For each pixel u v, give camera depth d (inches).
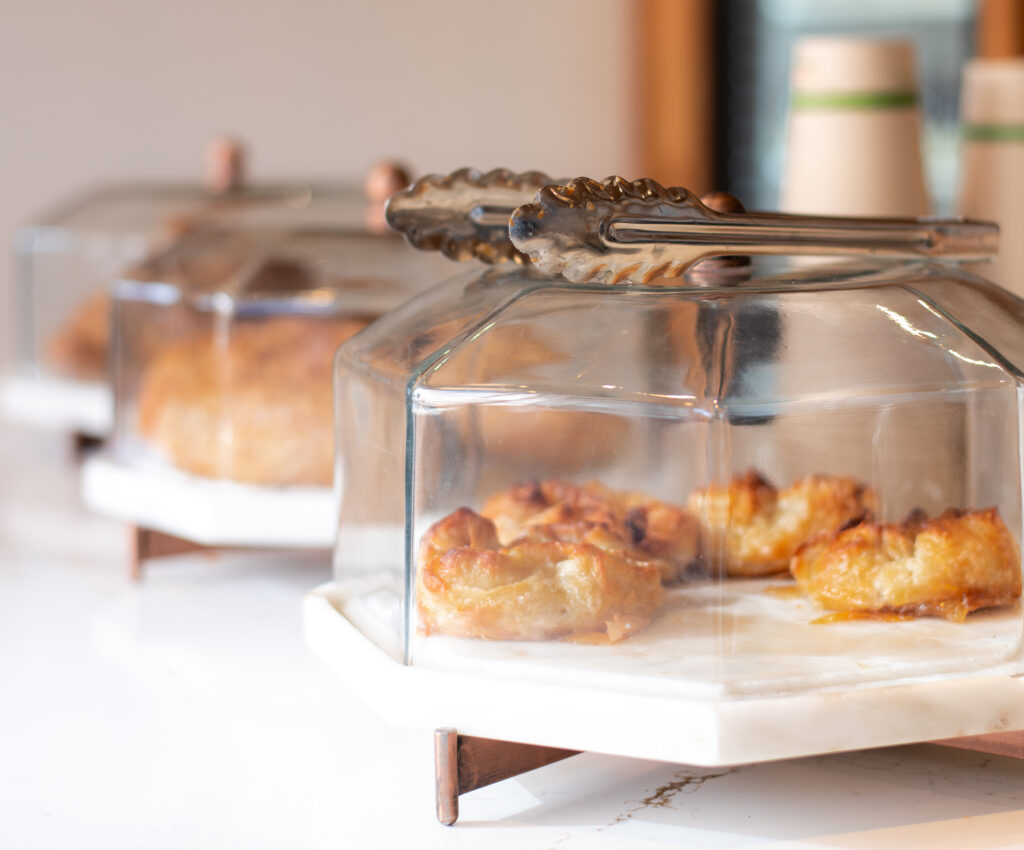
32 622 41.7
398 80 86.8
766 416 30.0
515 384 30.9
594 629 30.5
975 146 44.0
